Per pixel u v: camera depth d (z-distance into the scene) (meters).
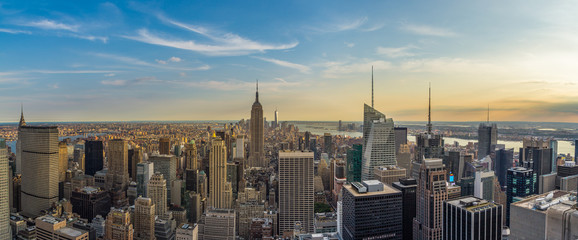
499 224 141.75
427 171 197.12
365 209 183.50
